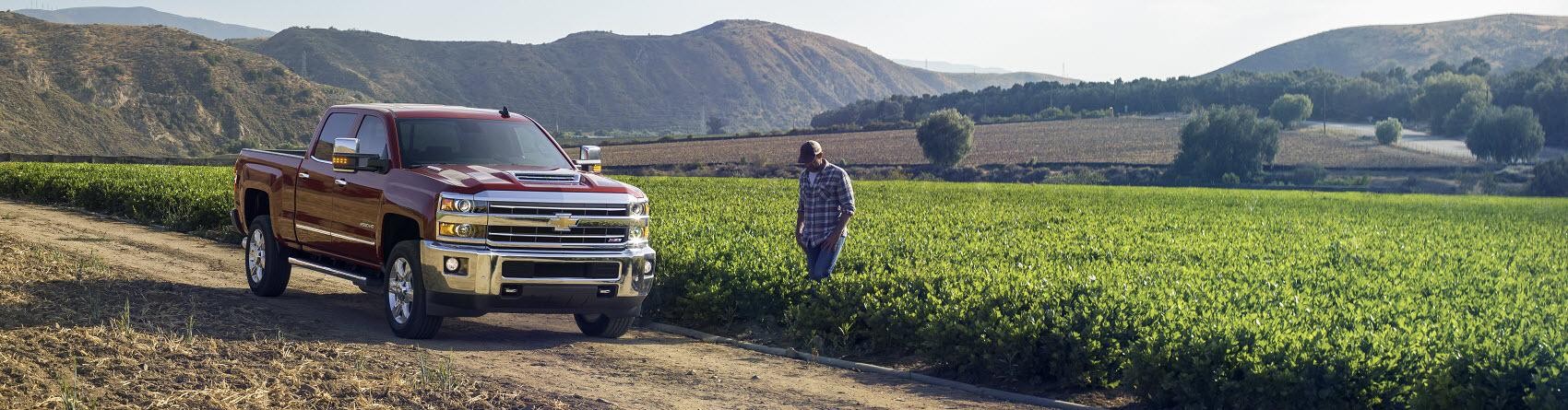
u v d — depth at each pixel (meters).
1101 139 148.62
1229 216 25.88
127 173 25.88
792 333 10.27
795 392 7.95
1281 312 8.47
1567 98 166.50
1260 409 7.09
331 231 10.30
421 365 7.73
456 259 8.81
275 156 11.51
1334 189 101.62
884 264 11.91
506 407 6.75
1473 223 25.83
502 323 10.61
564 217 9.06
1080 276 10.17
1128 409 7.70
